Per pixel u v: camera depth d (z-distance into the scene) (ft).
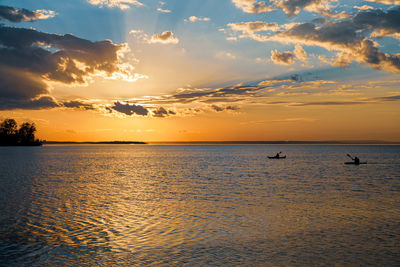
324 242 53.16
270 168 213.87
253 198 95.04
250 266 43.45
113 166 238.48
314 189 113.80
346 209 78.84
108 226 62.44
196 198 95.14
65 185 125.29
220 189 114.42
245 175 166.20
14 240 53.62
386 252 48.55
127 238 55.06
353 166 231.71
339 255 47.37
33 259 45.50
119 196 98.58
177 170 200.34
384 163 265.75
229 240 54.24
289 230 60.13
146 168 218.18
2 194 101.60
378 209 78.74
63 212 74.84
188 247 50.62
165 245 51.55
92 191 109.29
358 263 44.47
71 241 53.31
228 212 75.46
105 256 46.80
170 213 74.23
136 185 126.21
